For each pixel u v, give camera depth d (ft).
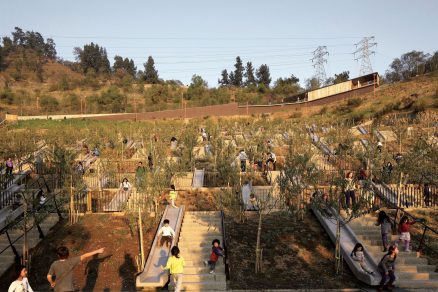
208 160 89.04
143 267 47.62
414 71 304.30
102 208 67.00
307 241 56.13
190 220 62.59
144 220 56.49
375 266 47.75
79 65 461.78
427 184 66.13
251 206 67.10
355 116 166.71
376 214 62.80
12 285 27.50
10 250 52.06
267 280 47.29
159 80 377.50
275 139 108.78
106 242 55.06
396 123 117.70
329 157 87.92
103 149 100.58
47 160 81.35
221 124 151.02
